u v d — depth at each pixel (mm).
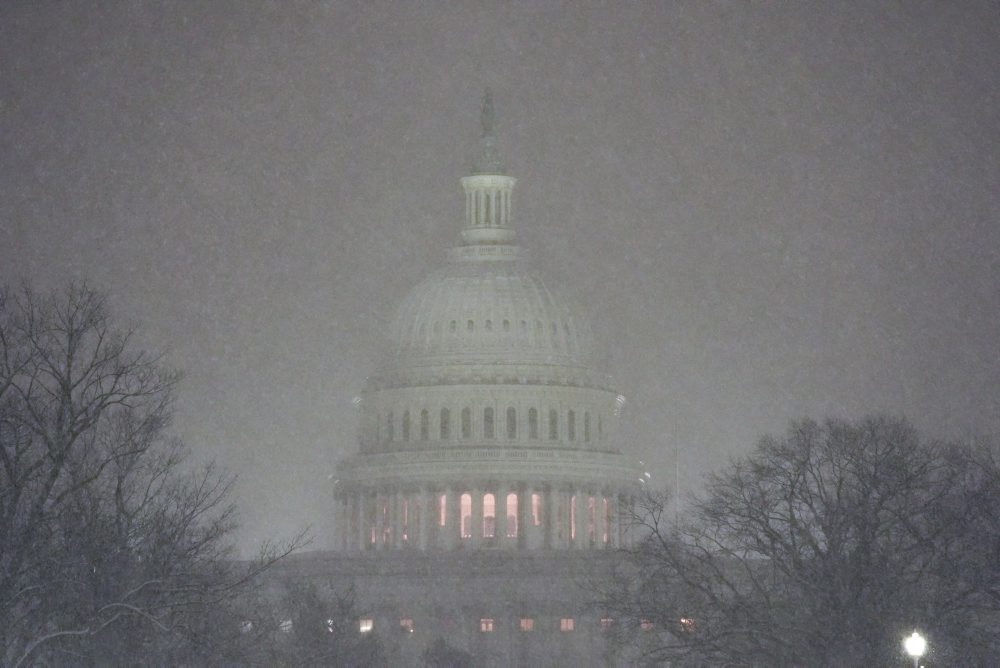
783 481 186875
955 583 171375
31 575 140750
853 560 168500
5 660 134125
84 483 138375
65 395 138375
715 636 172000
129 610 141000
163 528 152375
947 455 196625
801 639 168875
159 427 164875
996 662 168375
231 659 163625
